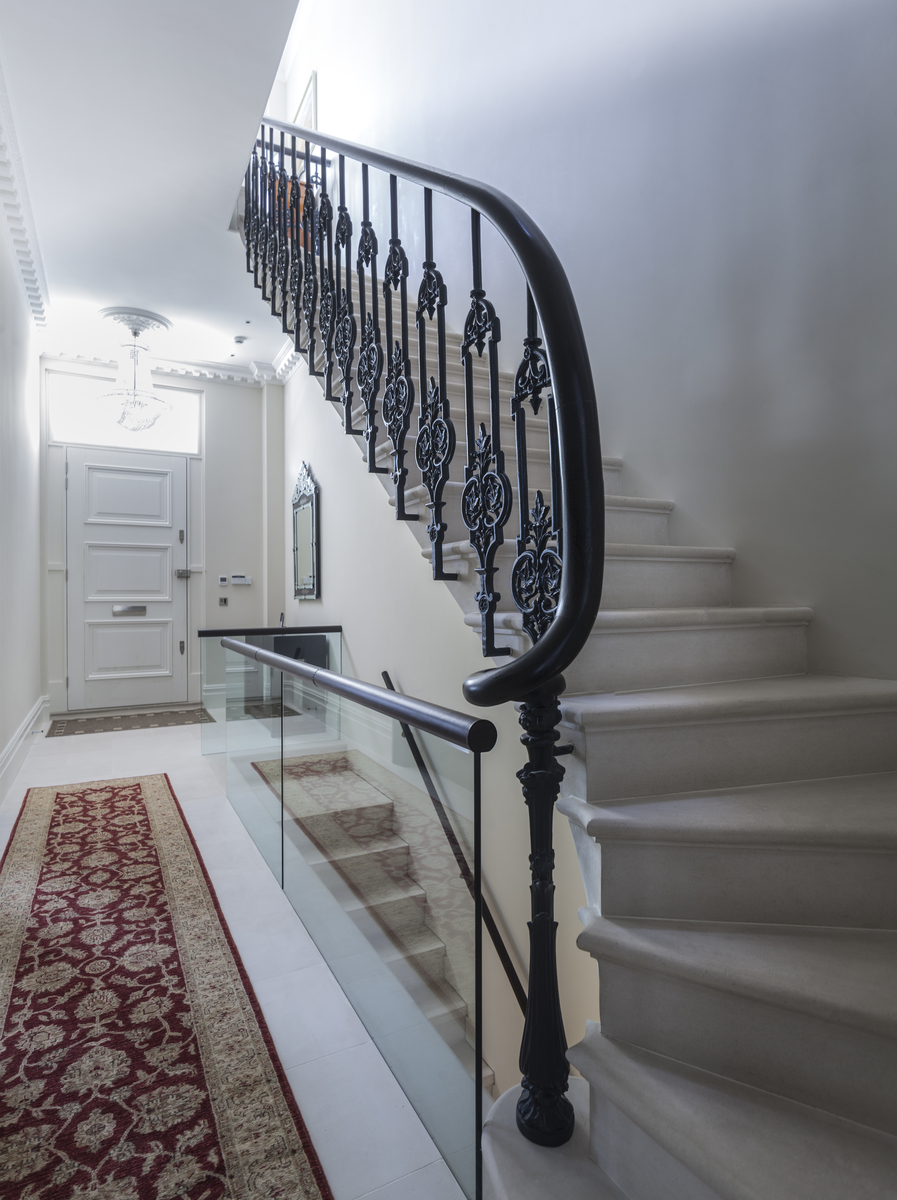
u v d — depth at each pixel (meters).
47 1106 1.45
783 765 1.50
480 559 1.66
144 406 5.49
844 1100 1.01
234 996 1.86
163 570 6.24
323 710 2.14
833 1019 0.98
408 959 1.51
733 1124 0.98
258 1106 1.46
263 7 2.60
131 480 6.13
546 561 1.36
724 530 2.30
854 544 1.91
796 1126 0.98
